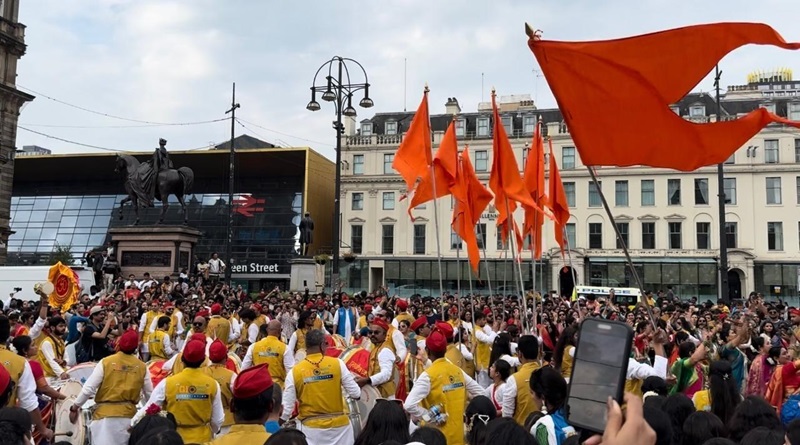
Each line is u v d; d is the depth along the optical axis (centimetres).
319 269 3747
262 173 7306
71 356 1302
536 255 1505
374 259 6406
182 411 704
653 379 711
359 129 6819
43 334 1205
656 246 5922
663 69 670
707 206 5872
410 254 6353
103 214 7575
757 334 1323
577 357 279
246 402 518
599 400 265
